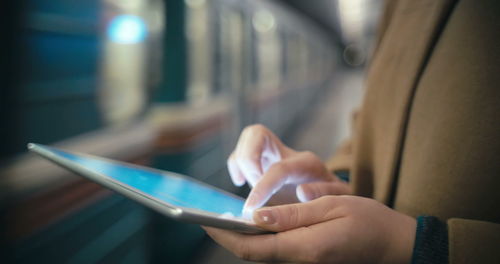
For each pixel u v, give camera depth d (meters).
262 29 5.22
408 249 0.48
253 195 0.61
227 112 3.81
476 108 0.51
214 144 3.42
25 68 1.45
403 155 0.63
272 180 0.64
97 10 1.94
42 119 1.55
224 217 0.44
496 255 0.43
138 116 2.38
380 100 0.73
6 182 1.36
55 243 1.61
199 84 3.04
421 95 0.61
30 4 1.48
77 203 1.76
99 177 0.52
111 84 2.07
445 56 0.56
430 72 0.59
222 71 3.65
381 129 0.72
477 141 0.50
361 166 0.77
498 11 0.51
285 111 6.91
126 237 2.20
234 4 3.98
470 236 0.45
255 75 4.89
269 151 0.77
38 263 1.51
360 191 0.76
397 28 0.73
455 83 0.53
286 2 6.61
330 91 14.73
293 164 0.70
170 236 2.56
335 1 10.95
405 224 0.50
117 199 2.12
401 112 0.64
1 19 1.33
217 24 3.48
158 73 2.60
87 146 1.82
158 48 2.59
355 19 17.03
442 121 0.54
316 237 0.47
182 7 2.66
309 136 7.29
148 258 2.47
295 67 7.78
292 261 0.49
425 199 0.55
